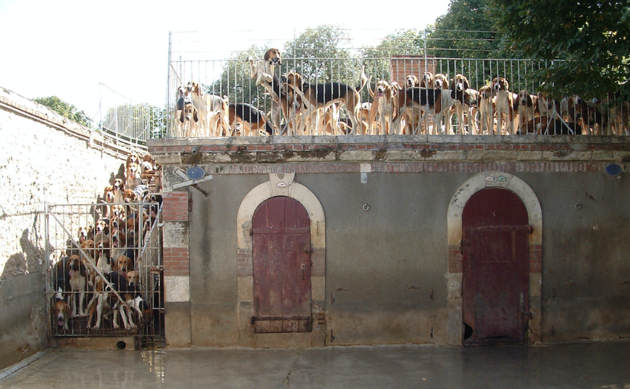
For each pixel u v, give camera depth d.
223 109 8.05
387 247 7.84
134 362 7.17
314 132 8.43
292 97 8.11
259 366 6.97
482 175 7.88
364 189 7.83
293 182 7.77
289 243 7.77
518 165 7.92
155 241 9.01
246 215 7.74
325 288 7.78
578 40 6.94
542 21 7.14
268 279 7.76
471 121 8.84
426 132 8.09
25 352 7.26
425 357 7.32
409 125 8.62
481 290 7.87
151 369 6.88
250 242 7.74
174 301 7.73
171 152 7.58
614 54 6.80
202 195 7.73
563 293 7.98
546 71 7.52
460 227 7.86
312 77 11.70
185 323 7.73
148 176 11.47
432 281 7.85
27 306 7.42
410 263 7.85
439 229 7.88
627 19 6.53
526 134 7.80
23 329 7.28
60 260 8.40
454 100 8.35
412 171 7.83
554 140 7.72
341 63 11.64
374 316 7.81
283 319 7.74
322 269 7.77
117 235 8.56
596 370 6.75
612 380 6.39
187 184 7.71
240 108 8.43
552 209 7.97
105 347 7.78
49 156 8.62
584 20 7.04
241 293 7.74
